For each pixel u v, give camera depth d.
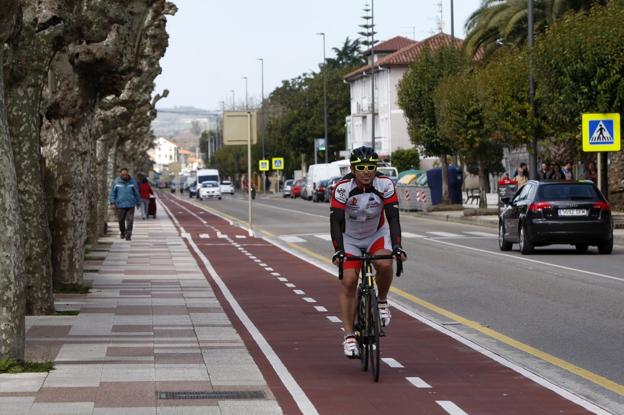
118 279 23.61
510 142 50.25
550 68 39.03
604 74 37.69
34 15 14.85
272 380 11.23
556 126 42.47
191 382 10.94
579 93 38.41
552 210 28.58
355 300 11.76
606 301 18.44
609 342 13.94
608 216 28.70
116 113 28.08
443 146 61.78
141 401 9.91
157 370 11.66
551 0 52.47
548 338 14.36
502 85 46.06
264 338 14.49
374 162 11.16
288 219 57.53
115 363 12.13
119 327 15.44
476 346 13.63
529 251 29.25
